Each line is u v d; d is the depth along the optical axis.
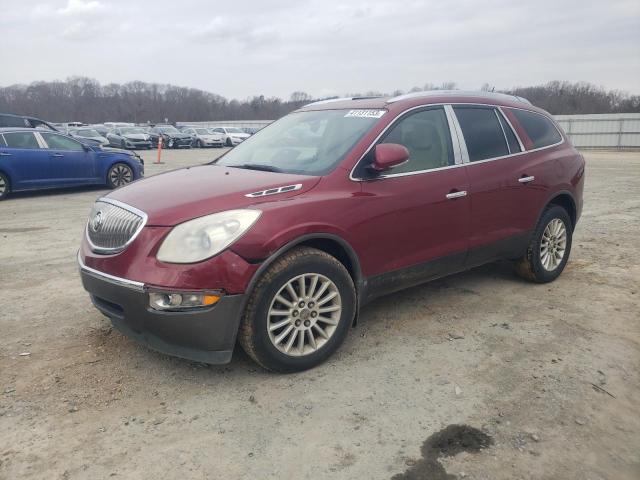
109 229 3.45
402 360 3.72
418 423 3.00
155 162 22.67
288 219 3.36
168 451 2.76
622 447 2.82
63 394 3.27
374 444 2.82
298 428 2.95
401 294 5.01
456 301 4.83
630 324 4.34
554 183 5.14
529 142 5.09
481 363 3.68
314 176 3.69
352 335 4.12
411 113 4.25
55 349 3.86
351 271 3.80
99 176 12.68
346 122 4.26
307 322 3.53
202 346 3.23
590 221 8.59
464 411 3.11
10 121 19.23
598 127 34.44
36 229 8.02
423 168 4.17
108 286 3.32
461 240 4.41
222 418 3.04
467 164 4.45
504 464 2.67
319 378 3.47
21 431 2.91
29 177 11.45
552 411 3.12
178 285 3.09
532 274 5.20
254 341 3.32
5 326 4.27
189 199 3.37
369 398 3.24
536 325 4.31
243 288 3.19
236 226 3.21
